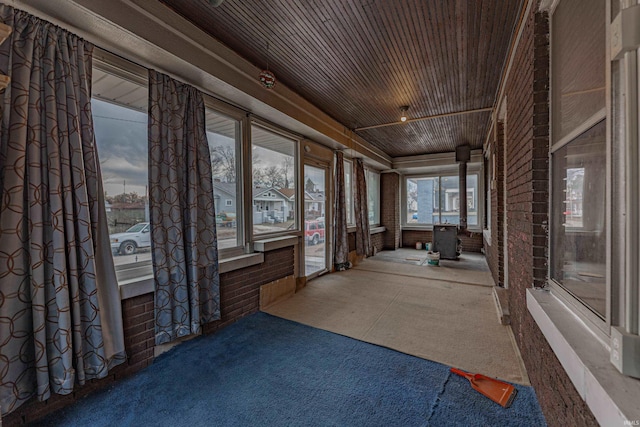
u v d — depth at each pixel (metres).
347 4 2.00
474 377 1.89
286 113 3.34
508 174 2.89
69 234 1.58
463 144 6.45
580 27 1.24
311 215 4.73
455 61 2.79
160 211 2.17
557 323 1.23
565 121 1.42
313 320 2.97
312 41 2.45
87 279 1.67
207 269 2.59
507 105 2.83
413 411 1.61
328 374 1.98
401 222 8.62
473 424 1.50
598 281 1.07
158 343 2.16
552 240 1.62
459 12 2.08
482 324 2.79
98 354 1.70
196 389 1.83
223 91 2.67
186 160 2.41
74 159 1.62
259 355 2.25
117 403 1.70
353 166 6.11
